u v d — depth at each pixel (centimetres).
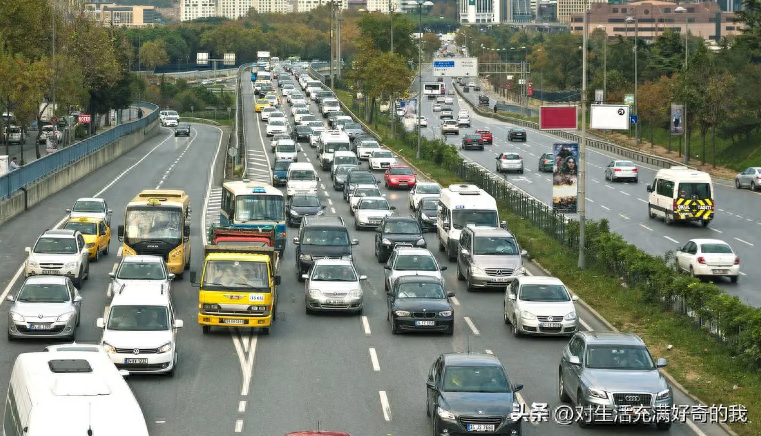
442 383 3725
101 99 19200
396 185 11762
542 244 8131
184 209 6925
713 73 15038
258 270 5350
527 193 11381
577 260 7431
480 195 7894
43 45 16850
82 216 7738
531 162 14725
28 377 3089
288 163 11856
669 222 9462
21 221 8969
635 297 6094
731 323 4859
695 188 9325
